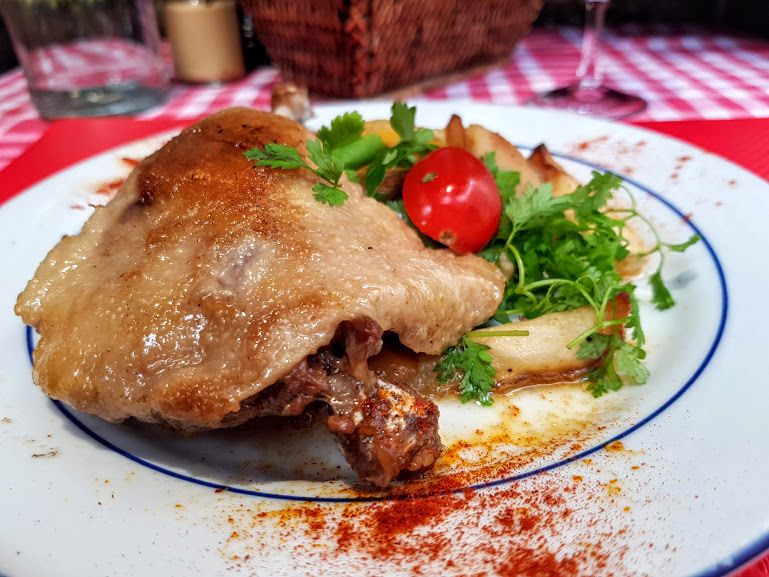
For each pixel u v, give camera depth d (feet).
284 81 1.26
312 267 0.46
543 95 1.19
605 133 0.85
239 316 0.44
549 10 1.71
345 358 0.46
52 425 0.48
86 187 0.76
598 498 0.40
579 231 0.64
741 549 0.34
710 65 1.34
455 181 0.58
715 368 0.49
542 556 0.37
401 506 0.43
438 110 0.91
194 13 1.30
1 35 1.58
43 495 0.42
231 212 0.48
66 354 0.47
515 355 0.56
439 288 0.50
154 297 0.46
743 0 1.57
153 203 0.51
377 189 0.66
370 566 0.37
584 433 0.49
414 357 0.55
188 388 0.43
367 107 0.90
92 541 0.38
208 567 0.37
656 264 0.66
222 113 0.58
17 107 1.26
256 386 0.42
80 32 1.27
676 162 0.77
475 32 1.28
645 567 0.34
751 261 0.59
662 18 1.69
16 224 0.70
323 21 1.08
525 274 0.63
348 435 0.45
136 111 1.20
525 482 0.44
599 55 1.46
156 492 0.44
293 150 0.52
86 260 0.51
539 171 0.72
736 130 0.88
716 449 0.41
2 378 0.52
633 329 0.59
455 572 0.36
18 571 0.36
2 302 0.61
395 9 1.08
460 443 0.51
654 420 0.46
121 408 0.45
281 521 0.42
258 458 0.50
